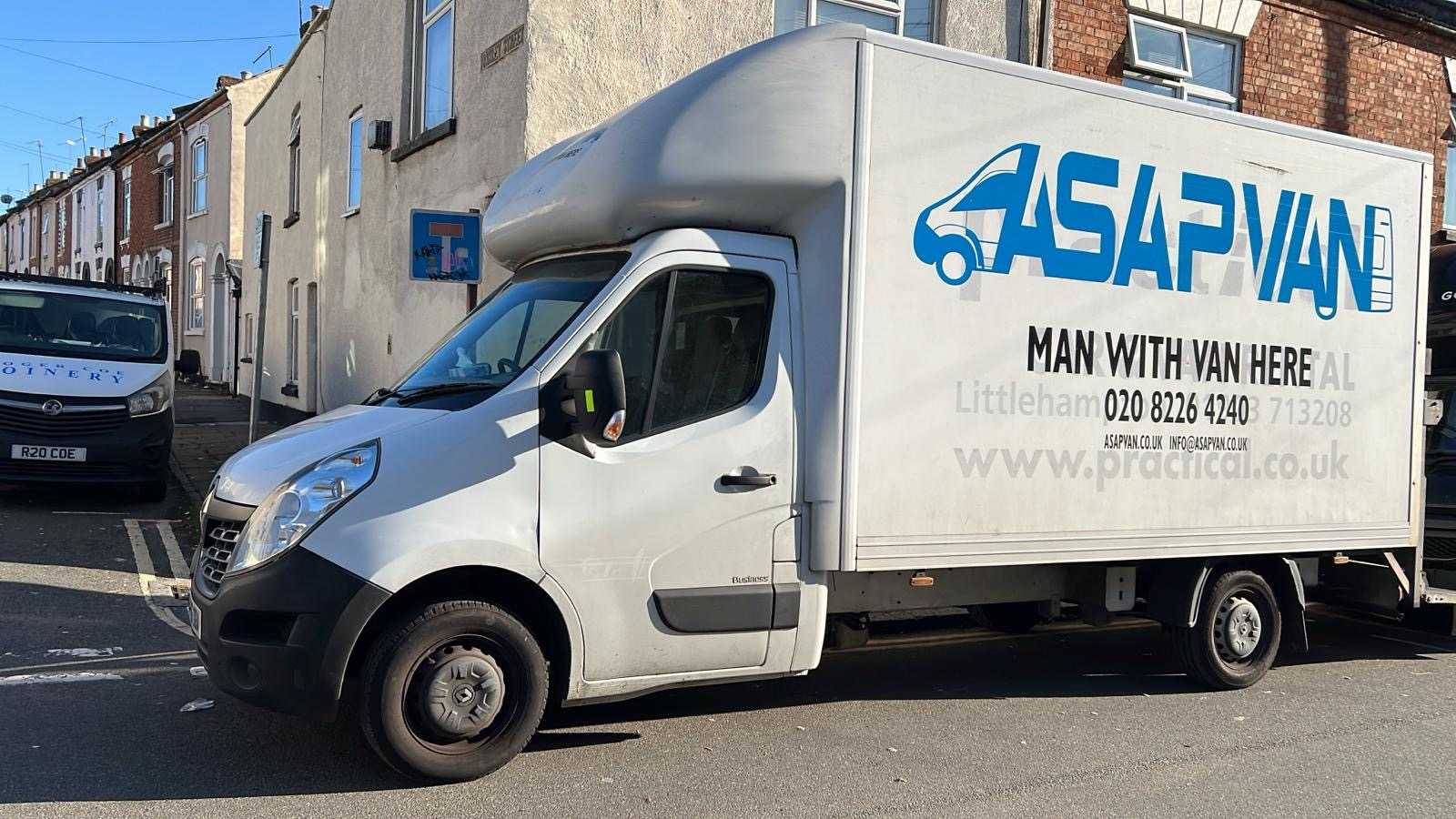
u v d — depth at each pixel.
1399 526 6.80
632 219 5.00
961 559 5.34
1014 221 5.47
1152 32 12.58
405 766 4.42
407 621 4.38
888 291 5.15
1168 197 5.93
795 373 5.06
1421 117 14.44
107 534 9.91
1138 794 4.79
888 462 5.15
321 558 4.24
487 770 4.56
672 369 4.85
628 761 5.00
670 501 4.76
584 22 9.92
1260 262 6.24
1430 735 5.81
